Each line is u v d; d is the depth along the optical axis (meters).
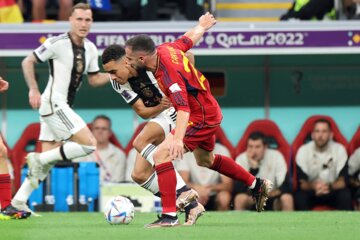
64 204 41.44
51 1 47.09
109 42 42.59
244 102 46.31
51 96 35.22
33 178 34.59
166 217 26.44
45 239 23.50
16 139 46.03
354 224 28.70
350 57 46.16
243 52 42.84
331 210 42.56
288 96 46.41
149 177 30.06
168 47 26.16
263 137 42.41
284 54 44.75
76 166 41.53
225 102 46.44
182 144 25.03
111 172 43.25
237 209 42.12
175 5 47.75
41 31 42.56
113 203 28.66
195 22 42.88
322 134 42.69
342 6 45.75
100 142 43.22
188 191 27.59
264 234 24.39
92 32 42.53
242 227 27.12
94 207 41.59
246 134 43.34
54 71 35.25
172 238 23.12
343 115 46.31
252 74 46.41
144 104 29.98
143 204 40.84
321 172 42.75
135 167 30.03
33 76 34.94
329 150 42.88
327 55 46.16
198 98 26.83
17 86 46.00
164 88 25.59
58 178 41.41
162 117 29.95
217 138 43.75
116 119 46.03
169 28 42.78
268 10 48.72
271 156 42.53
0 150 31.20
